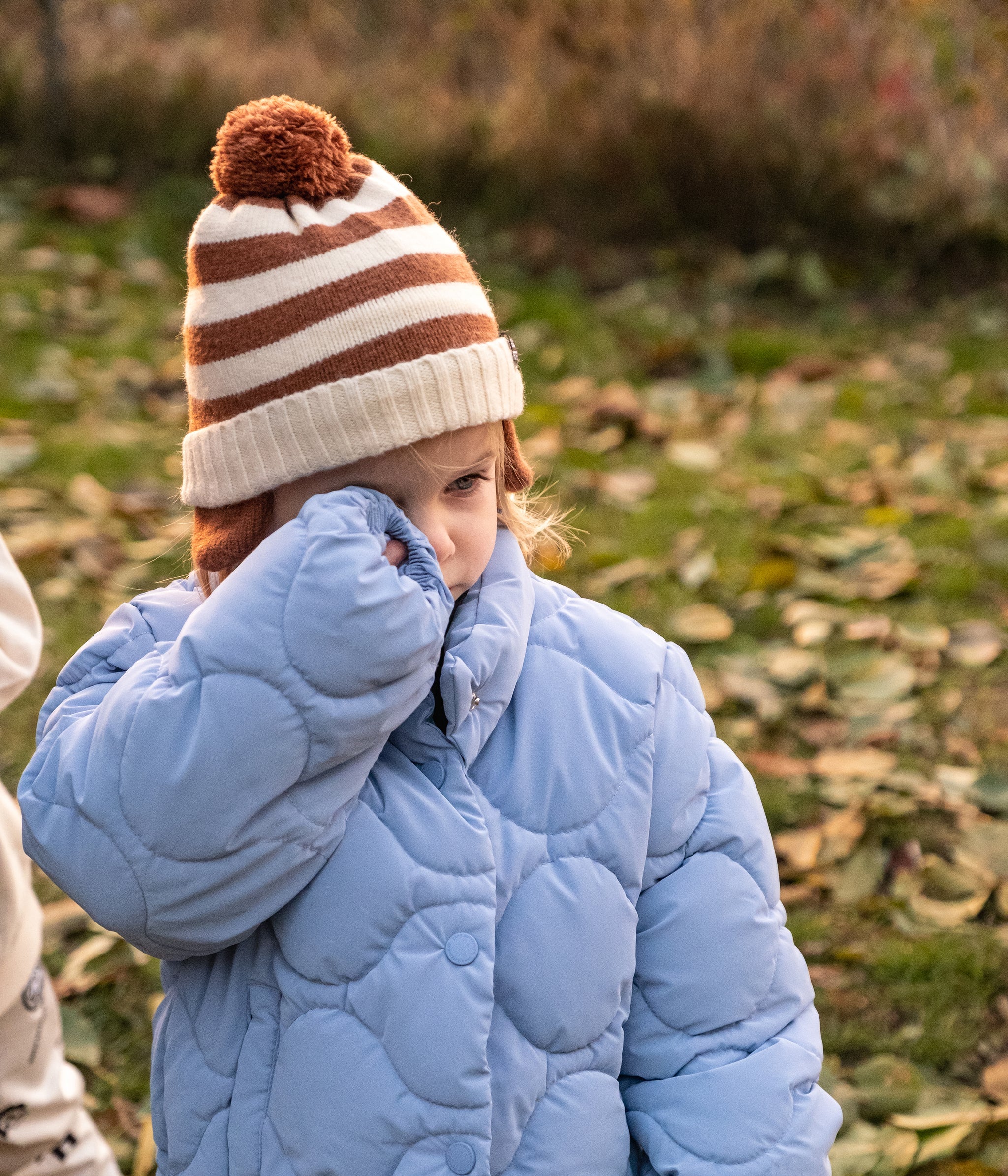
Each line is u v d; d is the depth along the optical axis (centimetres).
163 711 100
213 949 107
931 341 482
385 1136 101
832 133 555
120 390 423
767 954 117
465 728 109
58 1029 152
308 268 106
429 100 599
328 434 105
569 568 320
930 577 311
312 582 99
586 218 564
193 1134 110
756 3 580
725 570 317
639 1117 115
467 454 111
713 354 461
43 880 233
